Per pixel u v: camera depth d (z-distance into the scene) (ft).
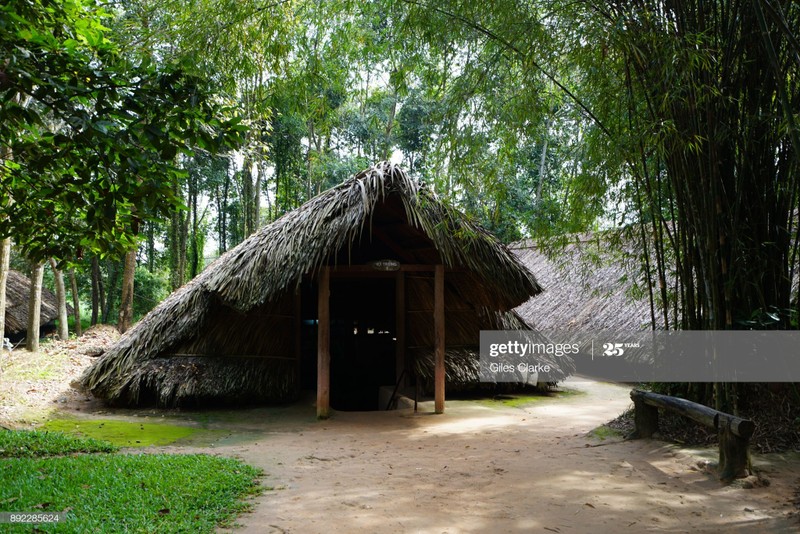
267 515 12.07
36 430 20.75
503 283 25.53
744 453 13.94
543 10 16.80
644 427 18.12
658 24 15.78
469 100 17.60
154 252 77.92
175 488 13.43
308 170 59.16
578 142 18.40
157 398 26.78
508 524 11.60
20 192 13.26
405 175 24.29
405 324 30.01
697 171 16.46
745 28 15.20
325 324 25.05
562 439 19.77
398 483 14.57
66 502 12.13
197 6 19.30
